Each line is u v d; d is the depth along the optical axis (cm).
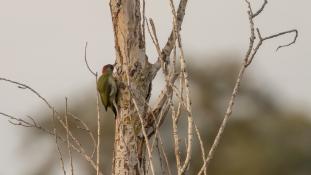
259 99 5156
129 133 1249
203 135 5022
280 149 5072
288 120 5156
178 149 924
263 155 5059
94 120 3897
